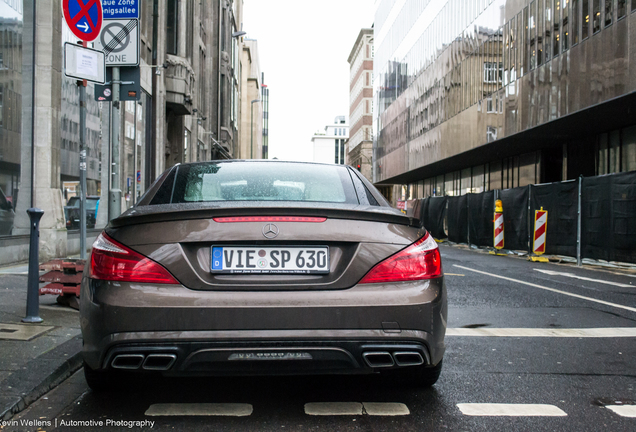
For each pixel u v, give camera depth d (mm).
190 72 23969
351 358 2740
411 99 42750
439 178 45062
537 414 3113
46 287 5816
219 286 2736
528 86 23547
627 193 11555
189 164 3898
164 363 2674
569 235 13797
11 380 3336
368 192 3572
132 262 2746
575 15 20156
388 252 2869
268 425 2893
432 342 2855
